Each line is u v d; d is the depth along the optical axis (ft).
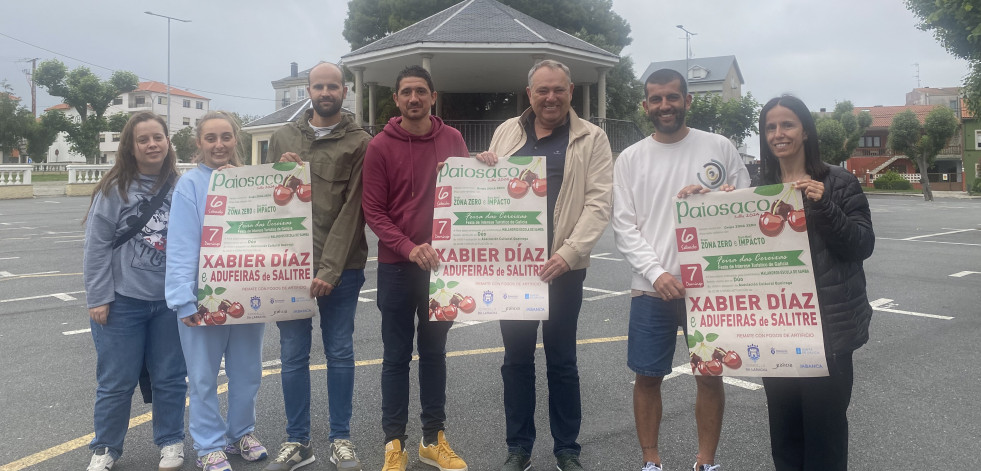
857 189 8.73
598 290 27.68
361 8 94.84
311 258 11.12
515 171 10.68
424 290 11.29
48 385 15.83
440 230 10.71
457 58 65.16
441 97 86.12
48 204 80.12
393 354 11.28
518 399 11.05
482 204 10.68
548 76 10.60
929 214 76.79
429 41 61.31
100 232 10.78
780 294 8.78
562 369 10.97
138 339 11.17
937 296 25.89
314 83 11.54
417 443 12.59
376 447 12.39
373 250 38.29
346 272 11.54
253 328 11.84
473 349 18.78
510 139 11.34
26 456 11.91
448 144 11.41
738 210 9.04
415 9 89.81
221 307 10.94
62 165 165.58
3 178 88.99
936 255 38.06
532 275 10.56
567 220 10.62
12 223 57.77
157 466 11.55
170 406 11.39
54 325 22.00
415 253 10.61
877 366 16.69
